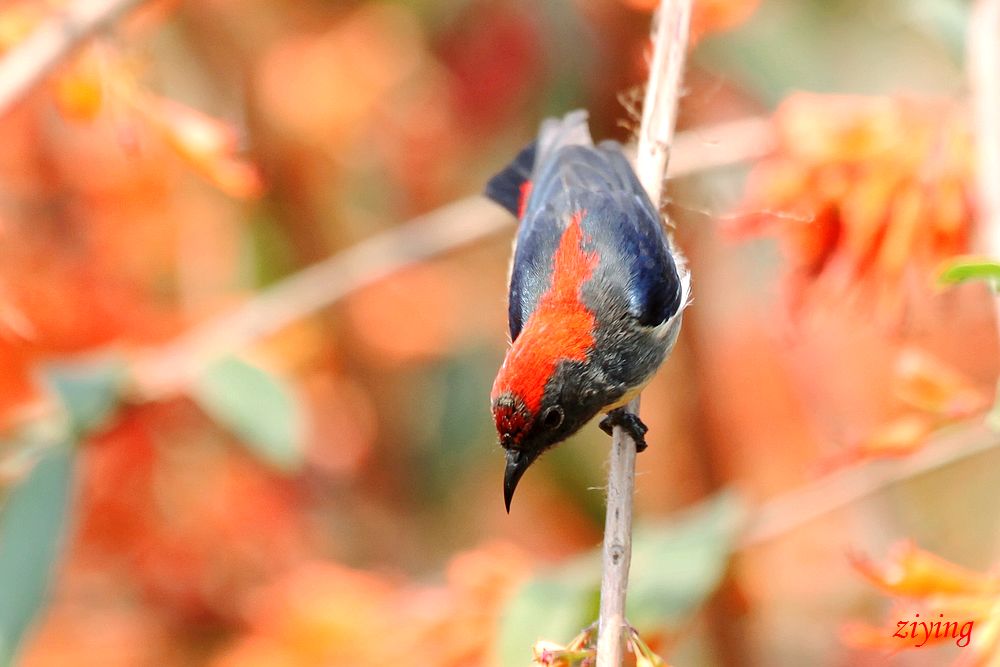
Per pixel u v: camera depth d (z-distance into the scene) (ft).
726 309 41.45
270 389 29.07
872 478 29.66
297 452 28.73
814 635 38.68
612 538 21.18
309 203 41.63
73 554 36.42
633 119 34.71
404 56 42.27
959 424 27.30
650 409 42.60
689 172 30.66
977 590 19.99
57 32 26.04
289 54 41.37
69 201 39.40
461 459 42.01
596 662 19.15
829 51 40.29
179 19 40.29
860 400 40.52
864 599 38.40
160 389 30.27
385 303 41.83
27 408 29.22
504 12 41.65
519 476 25.25
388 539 40.63
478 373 42.42
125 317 36.35
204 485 38.22
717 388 39.24
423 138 42.98
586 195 26.73
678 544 28.04
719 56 39.11
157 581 37.27
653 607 26.81
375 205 42.98
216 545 38.14
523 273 26.50
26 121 38.73
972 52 26.08
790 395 40.91
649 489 41.65
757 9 38.19
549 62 41.09
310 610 29.30
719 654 34.78
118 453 35.06
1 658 26.89
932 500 41.81
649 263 26.02
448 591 28.07
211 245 41.14
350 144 42.04
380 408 41.50
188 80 40.63
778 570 38.88
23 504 27.91
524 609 25.85
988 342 39.24
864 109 26.17
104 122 33.42
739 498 28.96
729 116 40.47
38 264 36.81
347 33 41.78
